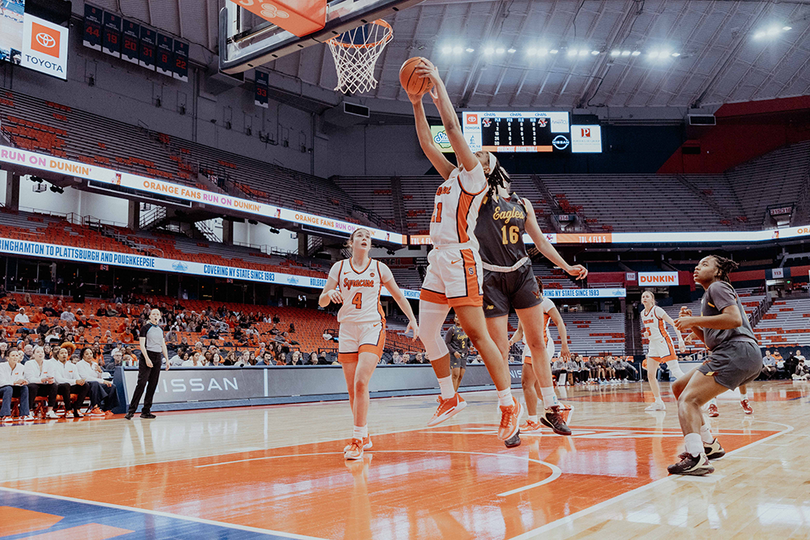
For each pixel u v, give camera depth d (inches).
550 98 1401.3
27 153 703.7
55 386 360.5
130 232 959.6
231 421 301.3
